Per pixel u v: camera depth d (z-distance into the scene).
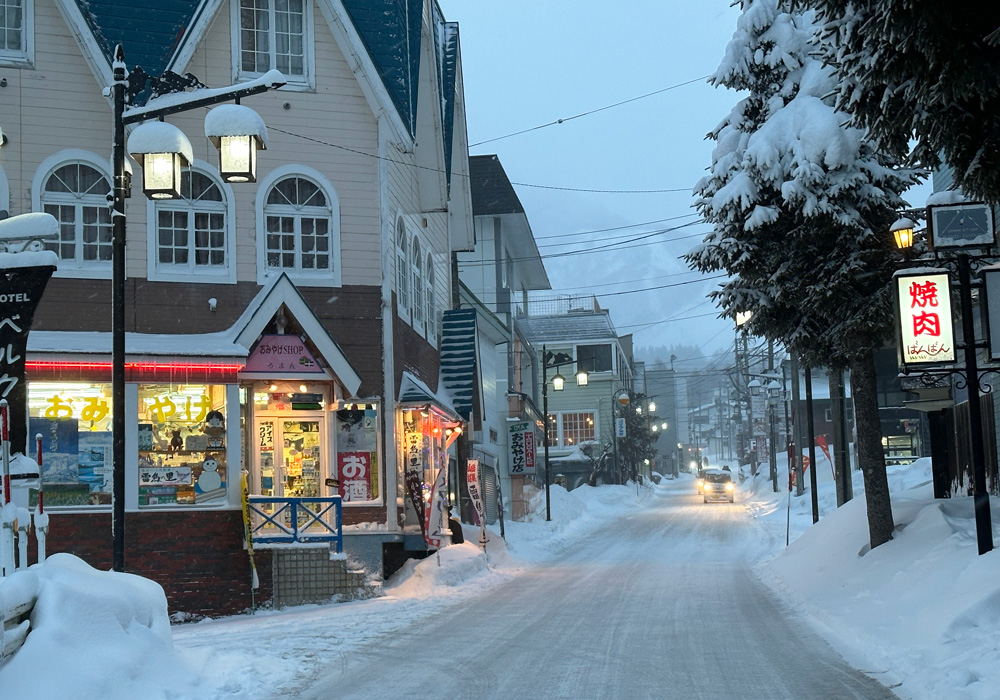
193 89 22.34
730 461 146.62
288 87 23.14
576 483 74.44
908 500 22.12
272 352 22.03
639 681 10.17
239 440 20.06
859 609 14.76
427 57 28.20
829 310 19.08
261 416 22.53
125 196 13.95
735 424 147.00
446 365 30.28
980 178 10.95
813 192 18.77
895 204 18.78
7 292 12.21
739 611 15.97
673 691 9.62
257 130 14.12
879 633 12.72
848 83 11.45
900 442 54.97
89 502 19.39
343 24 23.22
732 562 26.48
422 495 23.67
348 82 23.58
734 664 11.09
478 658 11.84
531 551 32.12
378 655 12.28
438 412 25.03
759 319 20.12
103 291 21.44
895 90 10.93
